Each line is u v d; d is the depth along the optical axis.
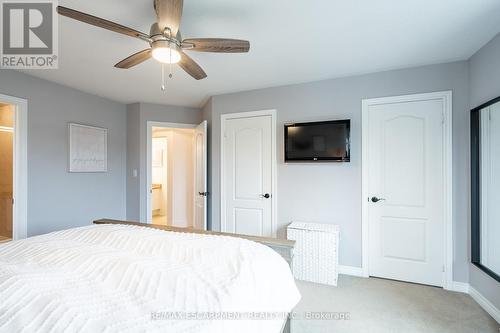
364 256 2.76
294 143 2.98
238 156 3.38
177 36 1.56
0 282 0.91
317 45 2.14
